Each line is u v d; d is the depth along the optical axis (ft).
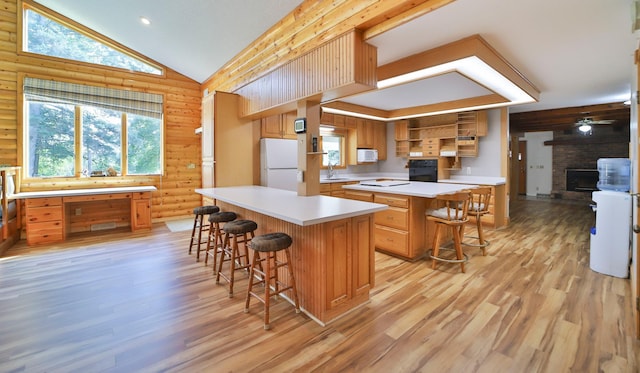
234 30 12.57
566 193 30.04
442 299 8.45
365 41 8.32
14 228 14.26
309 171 10.31
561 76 12.48
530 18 7.56
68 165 16.14
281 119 16.01
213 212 12.26
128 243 14.28
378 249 12.95
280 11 10.52
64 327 7.10
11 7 14.56
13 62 14.60
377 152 22.94
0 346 6.36
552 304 8.07
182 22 13.28
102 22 15.44
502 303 8.18
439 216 10.82
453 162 20.34
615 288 9.04
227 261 11.79
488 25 7.91
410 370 5.60
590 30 8.25
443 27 7.96
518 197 31.55
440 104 18.40
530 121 22.65
